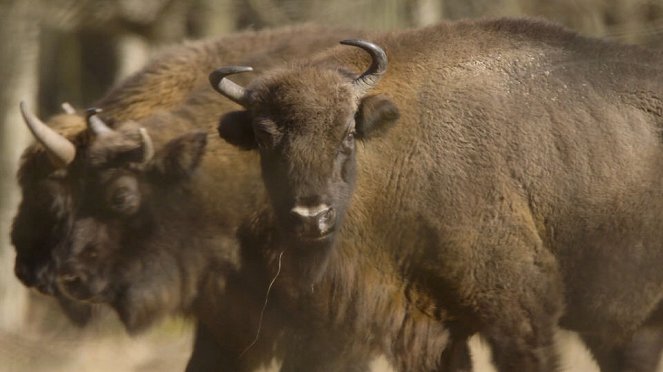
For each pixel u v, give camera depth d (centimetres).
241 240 2908
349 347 2905
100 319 3111
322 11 5684
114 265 2906
